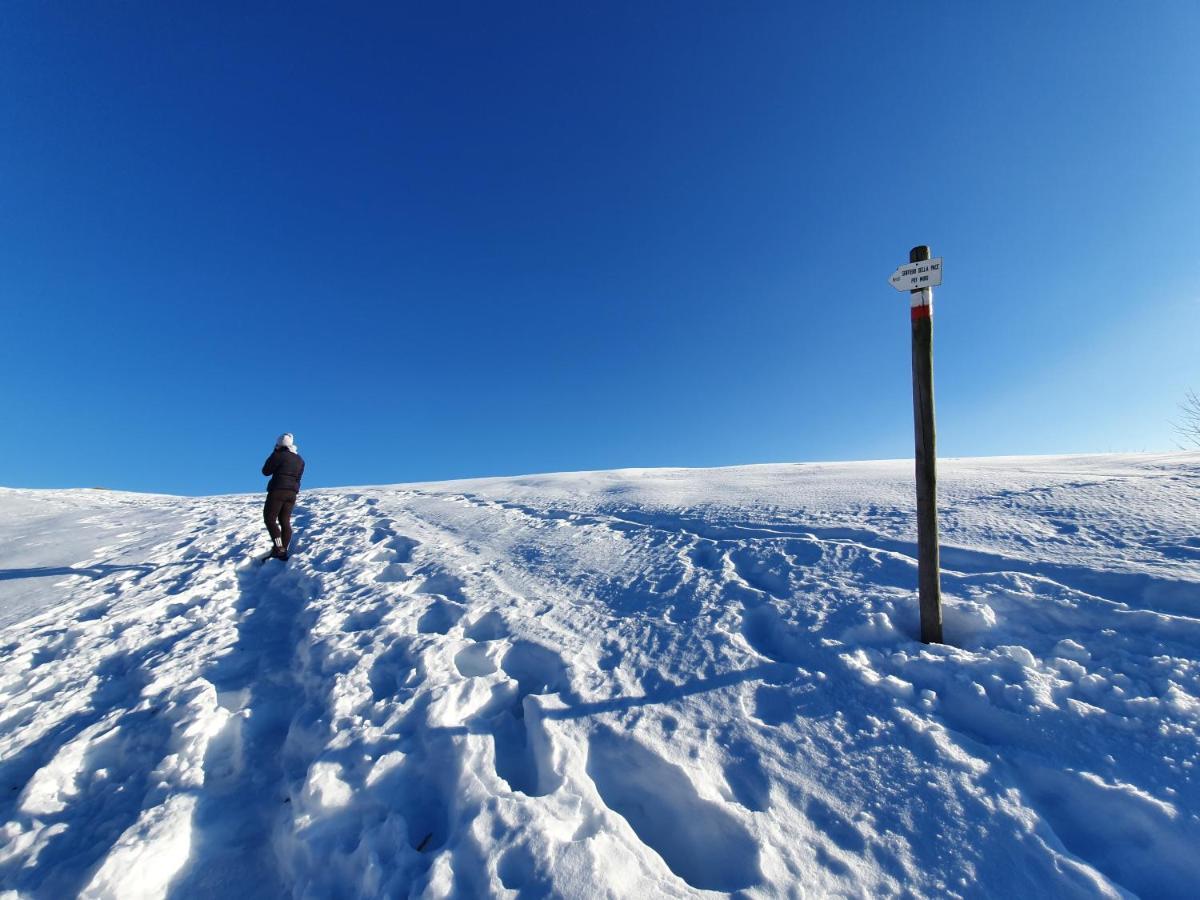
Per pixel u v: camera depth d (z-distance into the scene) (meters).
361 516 9.12
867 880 1.80
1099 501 4.66
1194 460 5.93
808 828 2.02
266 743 3.06
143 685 3.67
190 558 6.89
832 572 4.10
